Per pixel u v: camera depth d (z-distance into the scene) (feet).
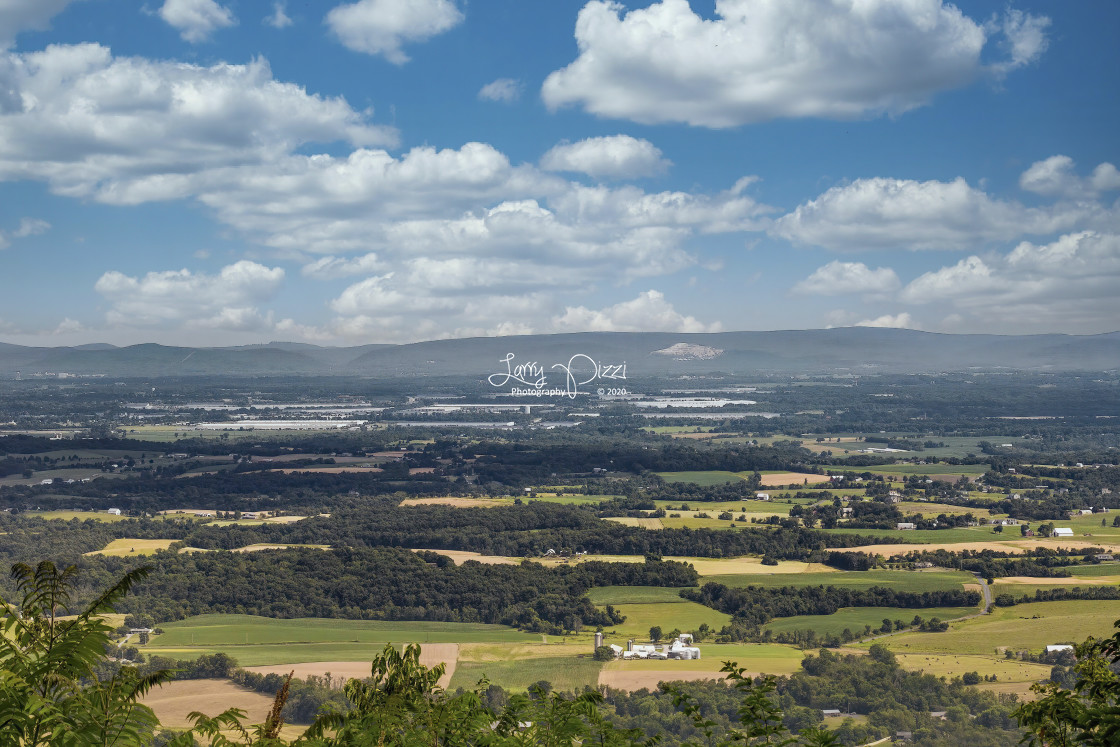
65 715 32.19
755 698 41.22
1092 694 40.65
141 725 33.32
